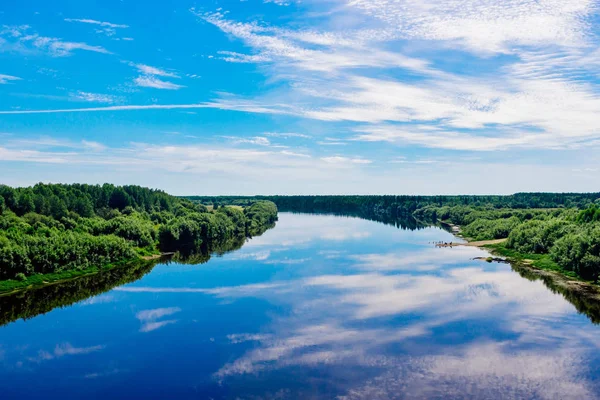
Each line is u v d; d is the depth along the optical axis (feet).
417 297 171.12
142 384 103.55
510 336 129.08
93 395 98.89
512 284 191.93
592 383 100.53
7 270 197.26
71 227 273.13
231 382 103.24
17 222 256.52
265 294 178.29
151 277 217.77
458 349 119.96
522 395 95.81
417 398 95.09
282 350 120.88
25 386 103.45
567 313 150.30
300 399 95.35
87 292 188.24
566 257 218.18
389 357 115.44
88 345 126.82
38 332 138.10
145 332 136.46
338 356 116.37
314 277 208.74
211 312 155.22
